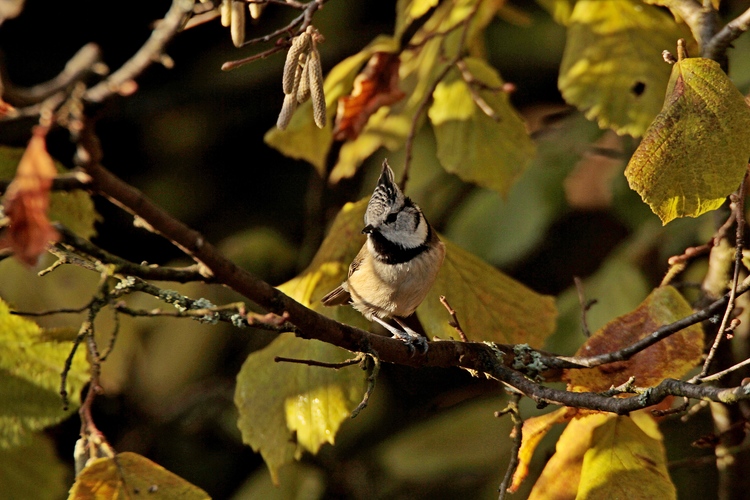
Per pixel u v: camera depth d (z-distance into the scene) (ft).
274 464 28.37
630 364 25.14
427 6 31.12
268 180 51.67
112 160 50.42
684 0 26.61
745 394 18.66
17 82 51.11
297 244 49.47
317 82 20.53
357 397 28.60
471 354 24.90
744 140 19.98
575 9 32.32
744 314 29.53
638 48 30.71
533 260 46.09
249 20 48.67
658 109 29.76
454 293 30.78
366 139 35.29
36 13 50.75
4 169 28.78
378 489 42.60
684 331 25.04
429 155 43.01
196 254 17.95
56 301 37.50
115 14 51.70
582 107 30.09
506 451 37.45
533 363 25.34
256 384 29.81
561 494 24.94
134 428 46.32
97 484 18.80
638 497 23.15
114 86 14.98
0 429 24.35
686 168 20.18
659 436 26.66
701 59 20.38
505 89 29.17
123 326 40.47
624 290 37.24
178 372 43.29
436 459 38.17
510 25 48.55
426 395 45.93
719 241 28.07
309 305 31.94
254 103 51.03
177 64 51.19
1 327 24.38
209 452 47.37
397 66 33.30
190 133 50.88
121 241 49.93
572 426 26.05
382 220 30.71
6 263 37.58
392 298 31.17
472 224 40.98
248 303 41.88
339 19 48.34
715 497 38.86
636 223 39.27
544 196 40.42
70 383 24.94
